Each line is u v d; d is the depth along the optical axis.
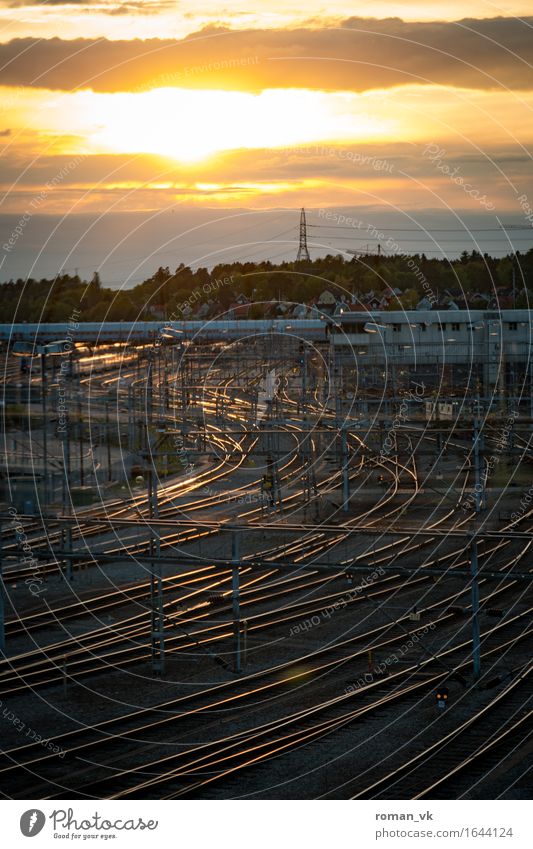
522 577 36.06
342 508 64.44
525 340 91.69
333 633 41.56
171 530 58.22
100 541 56.25
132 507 61.47
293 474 72.56
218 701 34.09
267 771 28.42
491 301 151.50
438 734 30.97
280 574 51.34
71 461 70.06
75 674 36.53
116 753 29.89
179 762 29.12
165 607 45.06
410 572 36.94
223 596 46.12
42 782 27.97
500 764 28.67
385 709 33.09
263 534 58.31
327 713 32.78
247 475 75.00
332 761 29.08
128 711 33.25
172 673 37.03
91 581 49.66
